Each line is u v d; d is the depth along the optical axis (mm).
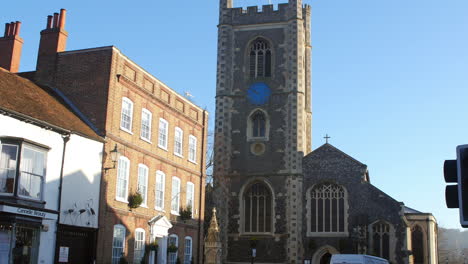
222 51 62250
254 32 62375
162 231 37344
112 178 32125
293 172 56969
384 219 53781
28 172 26281
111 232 31766
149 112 36875
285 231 55938
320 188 56531
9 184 25266
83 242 29875
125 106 34031
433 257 69188
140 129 35625
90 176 30391
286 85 59969
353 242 53500
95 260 30125
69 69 33469
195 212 43656
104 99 32094
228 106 60844
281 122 59156
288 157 57688
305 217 56031
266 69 61438
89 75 32812
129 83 34312
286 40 61312
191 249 42469
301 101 59281
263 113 59875
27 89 30141
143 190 35594
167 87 39594
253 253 51812
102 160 31297
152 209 36594
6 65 35500
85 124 31781
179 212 40719
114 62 32781
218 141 59625
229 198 58375
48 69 33969
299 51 60688
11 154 25594
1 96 26234
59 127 28156
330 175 56344
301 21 61719
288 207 56375
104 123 31719
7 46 35875
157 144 37781
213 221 41688
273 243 56000
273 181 57562
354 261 33906
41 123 27047
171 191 39562
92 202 30359
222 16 63406
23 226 25688
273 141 58781
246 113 60375
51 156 27891
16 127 26016
